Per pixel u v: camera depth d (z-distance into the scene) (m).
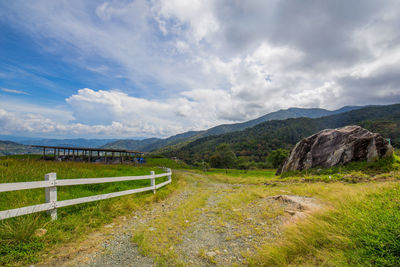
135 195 7.82
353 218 3.28
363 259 2.38
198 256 3.24
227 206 6.57
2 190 3.48
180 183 14.61
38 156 36.56
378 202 3.92
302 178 13.31
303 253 2.92
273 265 2.74
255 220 4.89
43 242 3.48
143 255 3.28
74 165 13.85
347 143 14.70
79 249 3.44
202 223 4.91
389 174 10.58
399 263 2.17
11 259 2.91
